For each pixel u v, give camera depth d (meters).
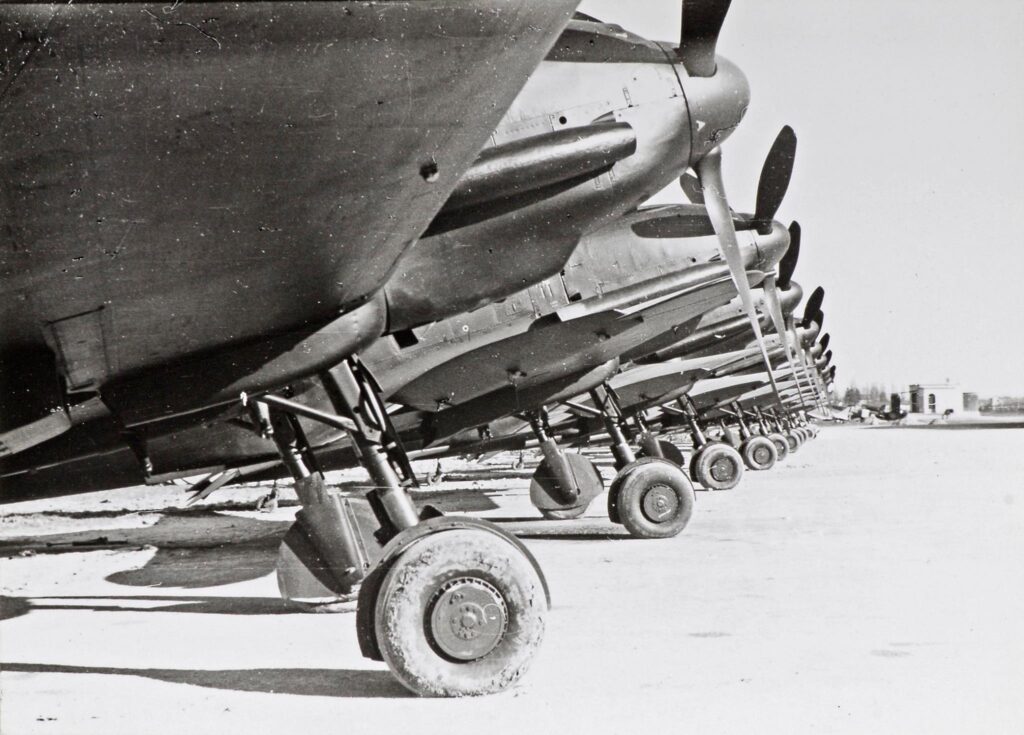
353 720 3.50
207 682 4.24
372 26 2.85
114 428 5.51
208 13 2.64
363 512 6.33
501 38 3.04
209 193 3.20
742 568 7.07
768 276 12.90
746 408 23.55
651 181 6.68
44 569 9.29
